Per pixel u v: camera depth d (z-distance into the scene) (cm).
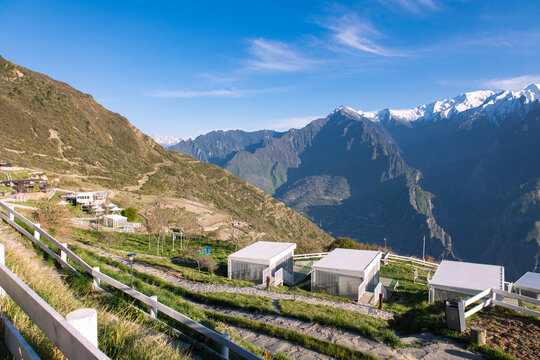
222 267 3209
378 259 2945
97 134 15612
